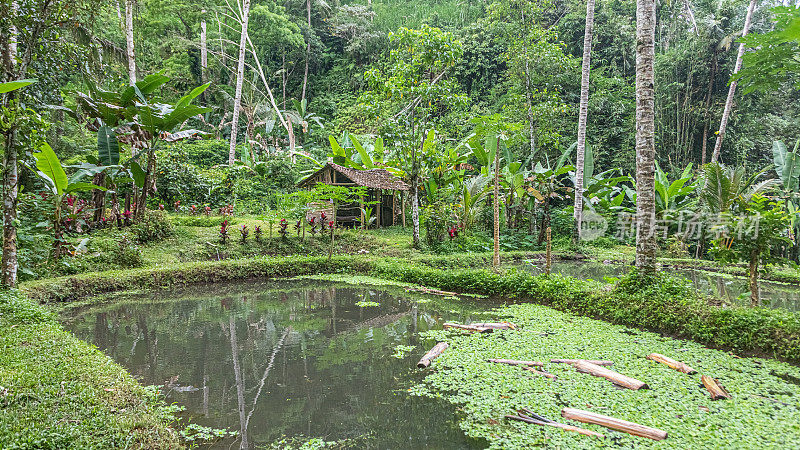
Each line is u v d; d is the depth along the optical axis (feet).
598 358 16.34
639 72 21.47
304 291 30.17
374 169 53.52
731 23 60.03
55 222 29.40
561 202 66.74
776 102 63.52
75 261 30.12
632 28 73.41
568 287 24.26
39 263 28.48
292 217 48.37
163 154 50.06
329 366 16.51
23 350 14.16
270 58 109.91
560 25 76.84
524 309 24.11
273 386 14.75
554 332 19.67
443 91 41.27
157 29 77.61
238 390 14.44
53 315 19.71
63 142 48.80
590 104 67.46
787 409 12.25
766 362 15.56
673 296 20.10
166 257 35.47
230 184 58.03
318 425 12.17
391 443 11.22
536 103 58.34
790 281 32.45
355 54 103.96
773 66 19.98
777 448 10.31
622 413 12.23
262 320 22.99
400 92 40.86
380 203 55.31
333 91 106.01
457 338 19.21
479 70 83.92
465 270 30.78
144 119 36.01
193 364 16.79
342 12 105.09
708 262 40.34
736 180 35.12
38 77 24.64
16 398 10.56
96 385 12.10
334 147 54.49
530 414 12.39
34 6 21.04
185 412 12.92
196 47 89.45
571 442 10.91
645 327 19.75
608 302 21.63
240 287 31.32
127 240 34.12
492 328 20.17
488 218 52.29
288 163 66.74
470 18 96.27
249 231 44.21
